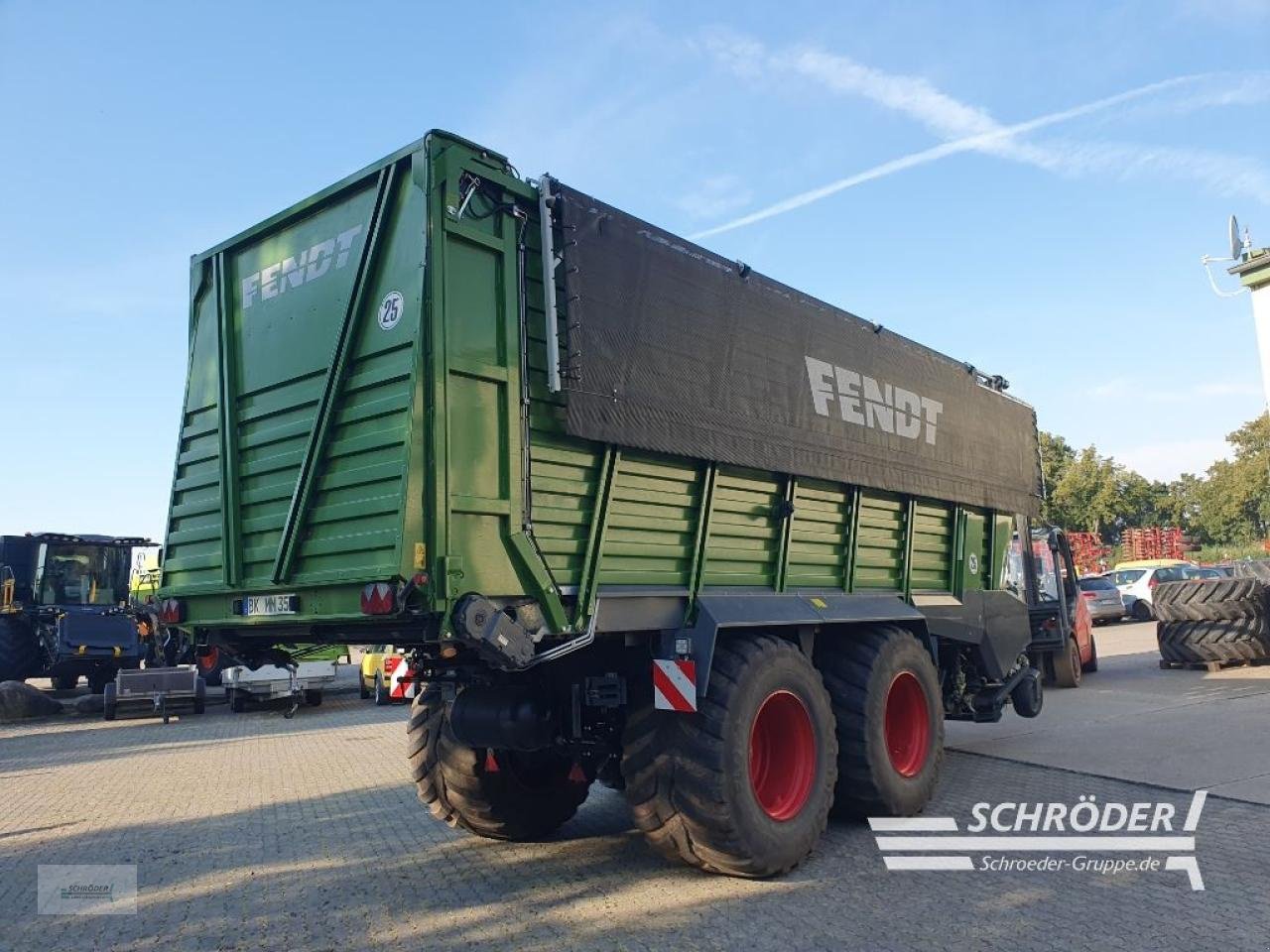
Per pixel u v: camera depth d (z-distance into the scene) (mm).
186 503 5672
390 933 4484
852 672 6227
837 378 6684
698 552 5453
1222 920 4270
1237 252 14242
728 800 4863
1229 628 13375
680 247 5457
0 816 7723
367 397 4488
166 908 5047
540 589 4492
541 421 4652
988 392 9000
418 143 4469
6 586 17422
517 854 5887
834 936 4207
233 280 5602
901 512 7488
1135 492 49750
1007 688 8734
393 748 10945
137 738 12891
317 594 4559
